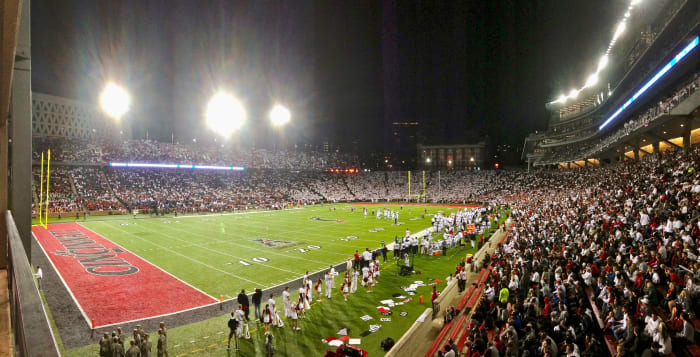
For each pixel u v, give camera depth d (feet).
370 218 188.55
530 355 38.50
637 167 138.51
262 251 107.04
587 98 272.31
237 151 337.72
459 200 275.39
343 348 36.83
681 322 35.12
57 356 4.50
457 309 61.62
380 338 52.75
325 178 351.25
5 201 23.15
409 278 82.69
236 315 52.60
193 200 224.53
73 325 56.03
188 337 53.01
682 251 47.93
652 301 41.29
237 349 49.52
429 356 46.37
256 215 202.39
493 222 155.22
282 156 365.20
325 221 176.04
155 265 90.33
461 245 116.78
